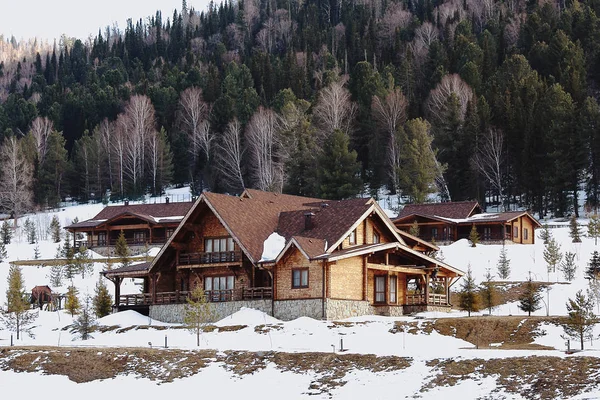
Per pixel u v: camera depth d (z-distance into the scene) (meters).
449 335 65.94
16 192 181.62
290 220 82.94
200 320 67.62
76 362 62.41
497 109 171.00
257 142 189.88
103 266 114.50
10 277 96.31
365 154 186.00
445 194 163.12
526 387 47.22
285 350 60.72
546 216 149.75
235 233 78.38
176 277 85.44
